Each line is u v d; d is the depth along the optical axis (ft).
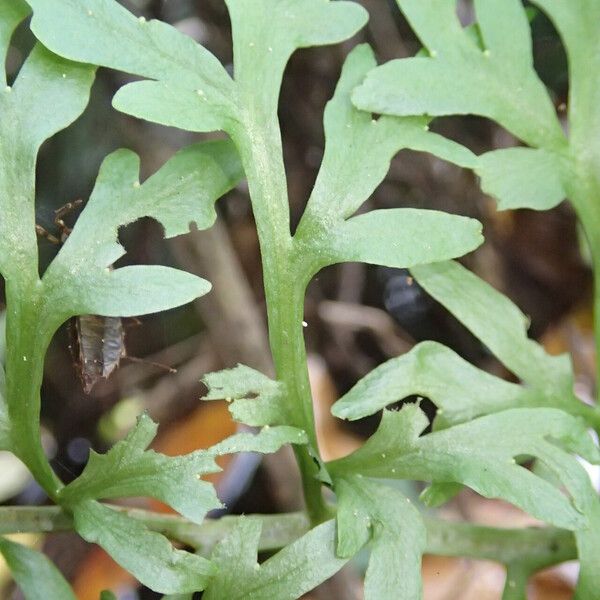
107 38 0.92
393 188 1.27
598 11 1.01
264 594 0.90
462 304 0.98
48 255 1.16
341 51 1.21
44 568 0.94
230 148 0.94
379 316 1.32
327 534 0.91
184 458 0.91
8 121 0.92
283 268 0.94
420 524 0.92
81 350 0.98
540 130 0.99
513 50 0.98
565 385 0.99
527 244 1.32
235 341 1.21
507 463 0.93
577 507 0.93
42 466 0.93
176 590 0.90
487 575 1.22
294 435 0.93
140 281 0.92
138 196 0.93
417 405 0.94
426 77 0.96
